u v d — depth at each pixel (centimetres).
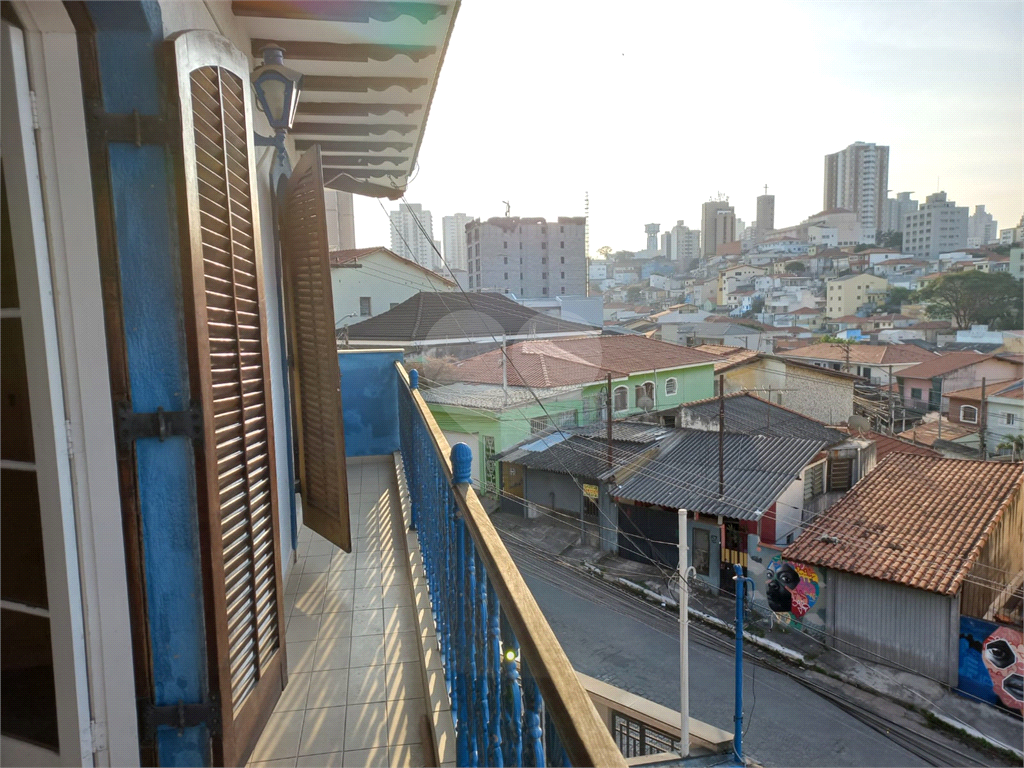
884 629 911
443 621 198
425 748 183
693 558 1150
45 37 128
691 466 1209
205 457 144
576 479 1209
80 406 136
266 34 288
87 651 141
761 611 1066
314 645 239
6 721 145
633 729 757
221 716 149
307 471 311
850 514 1070
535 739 84
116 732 145
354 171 529
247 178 189
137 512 142
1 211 129
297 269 304
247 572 176
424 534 276
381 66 327
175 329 140
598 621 1026
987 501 996
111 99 133
